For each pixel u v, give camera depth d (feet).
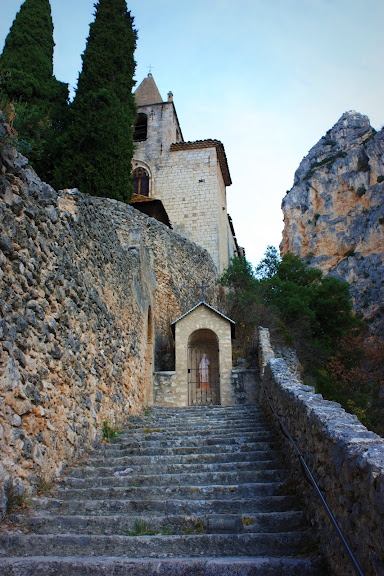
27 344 19.33
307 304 78.69
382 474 9.12
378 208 194.49
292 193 229.86
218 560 13.32
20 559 13.73
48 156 67.41
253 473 20.07
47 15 84.48
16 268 18.98
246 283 75.31
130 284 40.40
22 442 18.01
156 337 59.57
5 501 16.37
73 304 25.36
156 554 14.44
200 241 99.71
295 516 15.87
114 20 84.07
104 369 30.04
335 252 201.26
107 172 67.67
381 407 67.00
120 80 79.20
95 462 22.91
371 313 164.55
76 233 26.68
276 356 59.16
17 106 61.57
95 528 16.14
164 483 20.02
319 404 17.47
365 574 9.68
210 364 60.59
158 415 37.14
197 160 107.45
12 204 19.21
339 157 226.58
